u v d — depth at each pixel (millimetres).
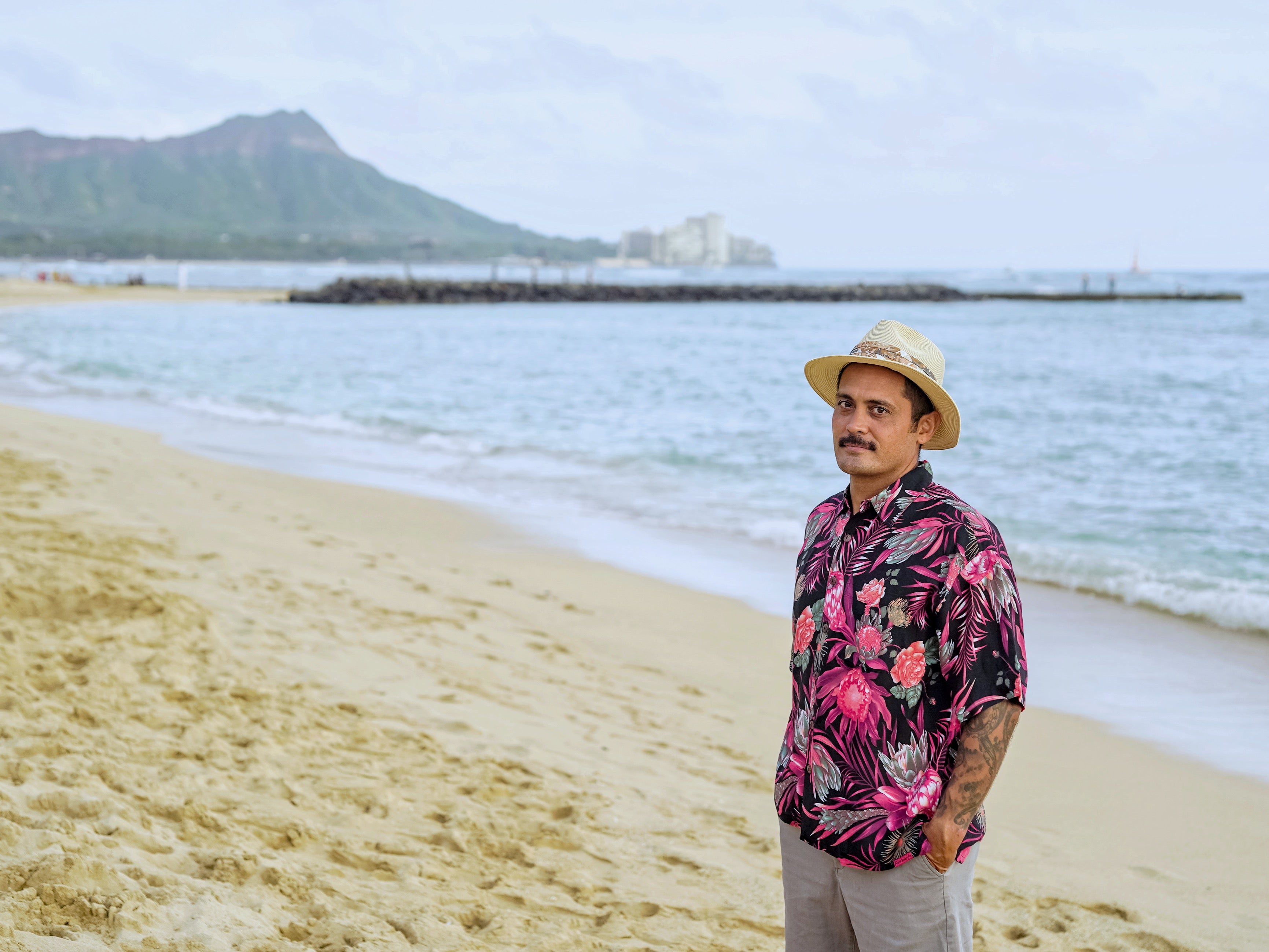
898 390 1917
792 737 2008
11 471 9680
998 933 3273
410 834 3457
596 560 8422
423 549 8445
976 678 1791
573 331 46062
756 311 71875
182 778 3541
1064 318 61875
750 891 3311
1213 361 31422
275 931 2637
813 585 1979
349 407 18625
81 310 49500
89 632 4945
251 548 7578
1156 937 3275
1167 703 5629
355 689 4855
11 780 3266
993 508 11039
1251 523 10266
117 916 2480
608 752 4535
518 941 2812
